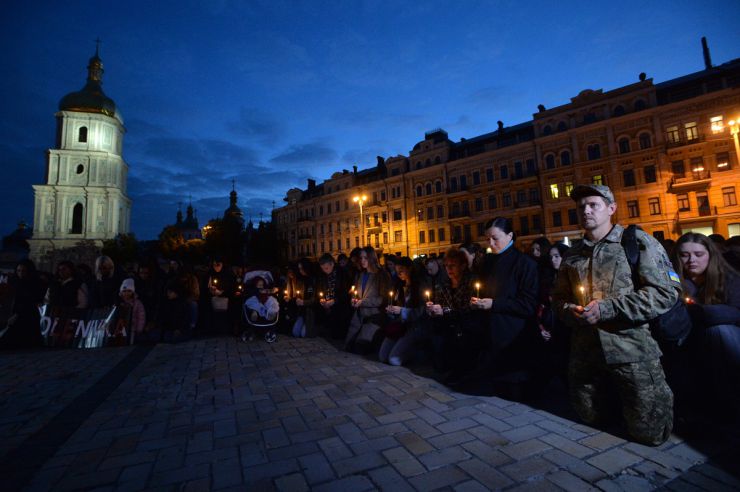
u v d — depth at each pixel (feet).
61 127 183.83
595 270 8.46
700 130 77.92
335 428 9.43
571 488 6.61
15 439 9.09
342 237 148.46
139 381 14.32
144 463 7.81
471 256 14.10
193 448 8.48
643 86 85.35
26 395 12.67
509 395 11.22
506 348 11.18
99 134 187.83
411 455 7.93
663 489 6.48
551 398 11.52
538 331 11.40
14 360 18.58
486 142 112.16
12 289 23.25
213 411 10.89
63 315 22.41
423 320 16.06
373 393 12.19
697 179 77.20
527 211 98.53
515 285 11.49
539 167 96.73
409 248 124.36
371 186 138.21
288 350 20.04
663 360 9.80
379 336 18.51
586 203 8.89
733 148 74.49
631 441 8.34
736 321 8.79
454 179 115.85
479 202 108.99
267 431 9.36
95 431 9.54
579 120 93.09
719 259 9.46
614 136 87.10
